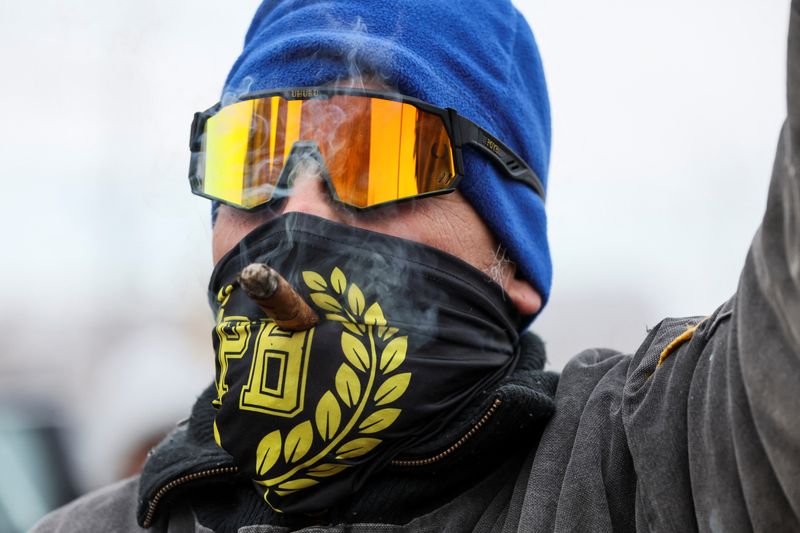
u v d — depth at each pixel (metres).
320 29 2.11
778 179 1.45
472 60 2.18
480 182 2.09
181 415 4.59
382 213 2.00
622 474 1.72
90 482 4.60
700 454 1.54
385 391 1.87
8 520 4.55
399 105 2.03
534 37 2.44
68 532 2.27
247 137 2.06
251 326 1.90
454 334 1.95
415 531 1.85
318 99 2.04
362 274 1.92
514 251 2.13
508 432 1.86
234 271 2.02
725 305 1.64
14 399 6.20
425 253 1.99
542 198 2.31
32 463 4.77
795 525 1.41
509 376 1.99
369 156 2.01
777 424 1.39
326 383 1.84
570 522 1.70
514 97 2.25
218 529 1.96
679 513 1.57
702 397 1.57
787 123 1.41
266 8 2.30
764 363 1.41
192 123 2.15
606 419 1.79
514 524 1.79
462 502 1.88
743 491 1.45
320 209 1.98
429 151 2.03
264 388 1.85
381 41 2.06
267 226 1.98
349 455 1.84
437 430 1.89
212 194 2.08
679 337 1.70
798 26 1.38
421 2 2.15
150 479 2.03
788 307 1.38
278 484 1.84
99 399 4.79
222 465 1.95
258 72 2.12
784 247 1.42
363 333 1.89
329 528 1.85
